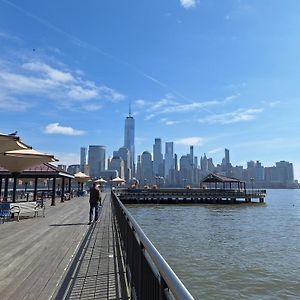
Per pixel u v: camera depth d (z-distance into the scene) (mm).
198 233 28469
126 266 6754
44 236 11133
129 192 72625
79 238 10758
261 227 34125
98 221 15953
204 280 14273
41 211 21766
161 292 2574
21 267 6957
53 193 28484
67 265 7156
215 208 63469
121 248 8812
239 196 76938
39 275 6367
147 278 3531
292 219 43344
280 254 19641
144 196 72875
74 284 5867
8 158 17203
